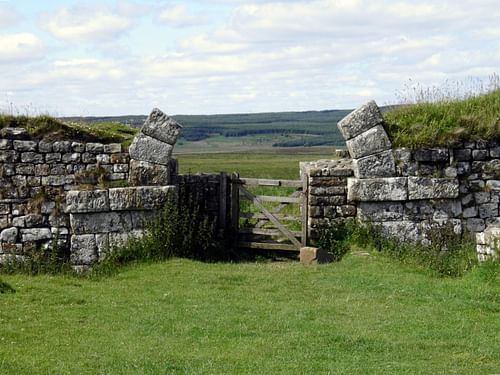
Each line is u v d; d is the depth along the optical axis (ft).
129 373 28.99
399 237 53.42
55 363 30.19
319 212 55.06
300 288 43.80
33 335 34.19
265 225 59.82
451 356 31.22
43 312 38.58
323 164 56.44
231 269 49.65
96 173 53.21
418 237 53.42
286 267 50.60
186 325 36.01
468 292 41.09
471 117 54.39
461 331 34.50
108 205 52.24
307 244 55.36
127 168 53.57
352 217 54.90
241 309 38.96
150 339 33.86
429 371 29.30
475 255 49.42
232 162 185.37
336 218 55.01
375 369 29.48
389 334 34.22
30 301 40.88
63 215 52.75
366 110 53.42
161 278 46.78
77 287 45.29
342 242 53.72
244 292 42.93
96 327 35.86
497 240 43.29
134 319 37.27
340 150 60.03
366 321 36.29
